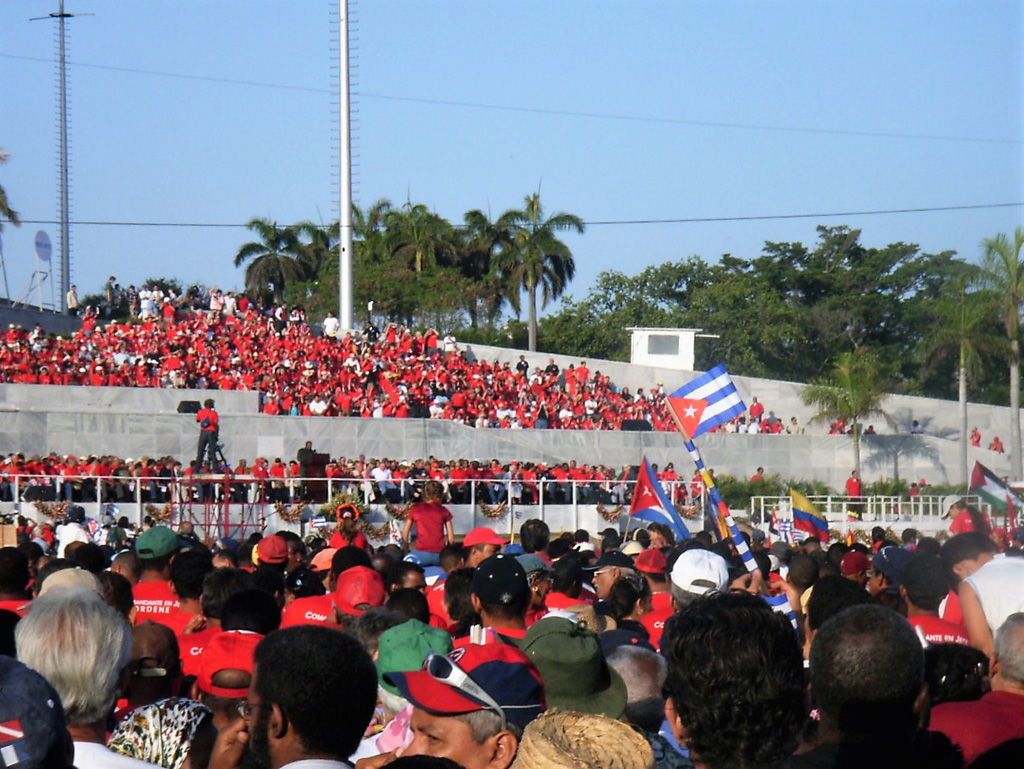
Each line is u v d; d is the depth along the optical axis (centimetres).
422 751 602
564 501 5322
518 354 7844
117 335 6688
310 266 11381
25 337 6431
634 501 2680
